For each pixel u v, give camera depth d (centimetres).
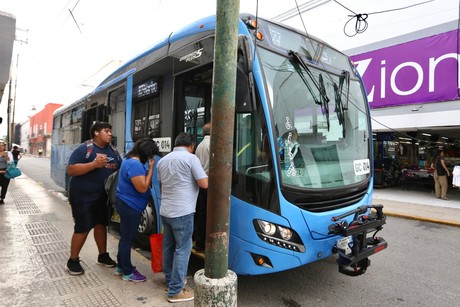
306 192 338
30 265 421
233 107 243
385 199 1153
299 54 392
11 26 787
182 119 428
